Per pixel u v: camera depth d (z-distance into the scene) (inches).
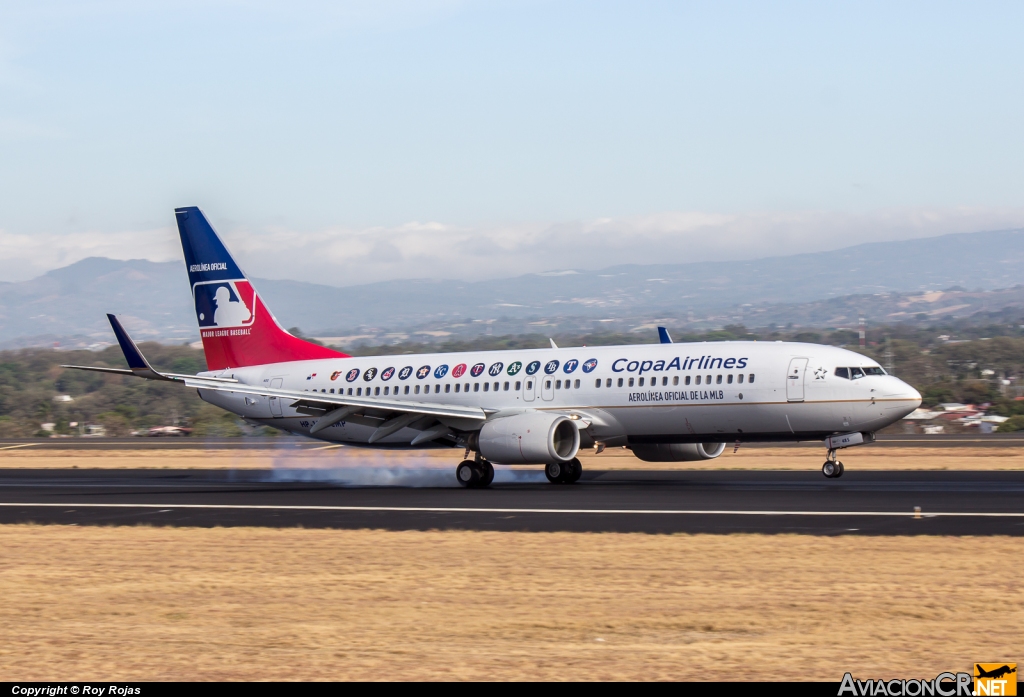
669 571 3034.0
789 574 2952.8
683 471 7111.2
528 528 4057.6
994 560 3122.5
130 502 5413.4
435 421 6574.8
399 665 2098.9
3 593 2888.8
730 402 5905.5
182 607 2662.4
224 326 7504.9
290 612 2578.7
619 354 6363.2
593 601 2645.2
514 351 6766.7
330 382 7116.1
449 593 2773.1
